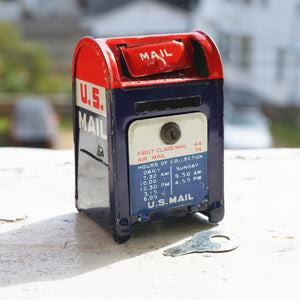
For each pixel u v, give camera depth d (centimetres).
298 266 31
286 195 39
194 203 34
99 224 34
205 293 29
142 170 32
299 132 201
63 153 47
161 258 32
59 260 32
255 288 29
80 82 33
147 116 32
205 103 33
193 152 33
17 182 41
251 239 33
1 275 30
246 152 47
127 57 31
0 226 35
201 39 33
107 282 30
